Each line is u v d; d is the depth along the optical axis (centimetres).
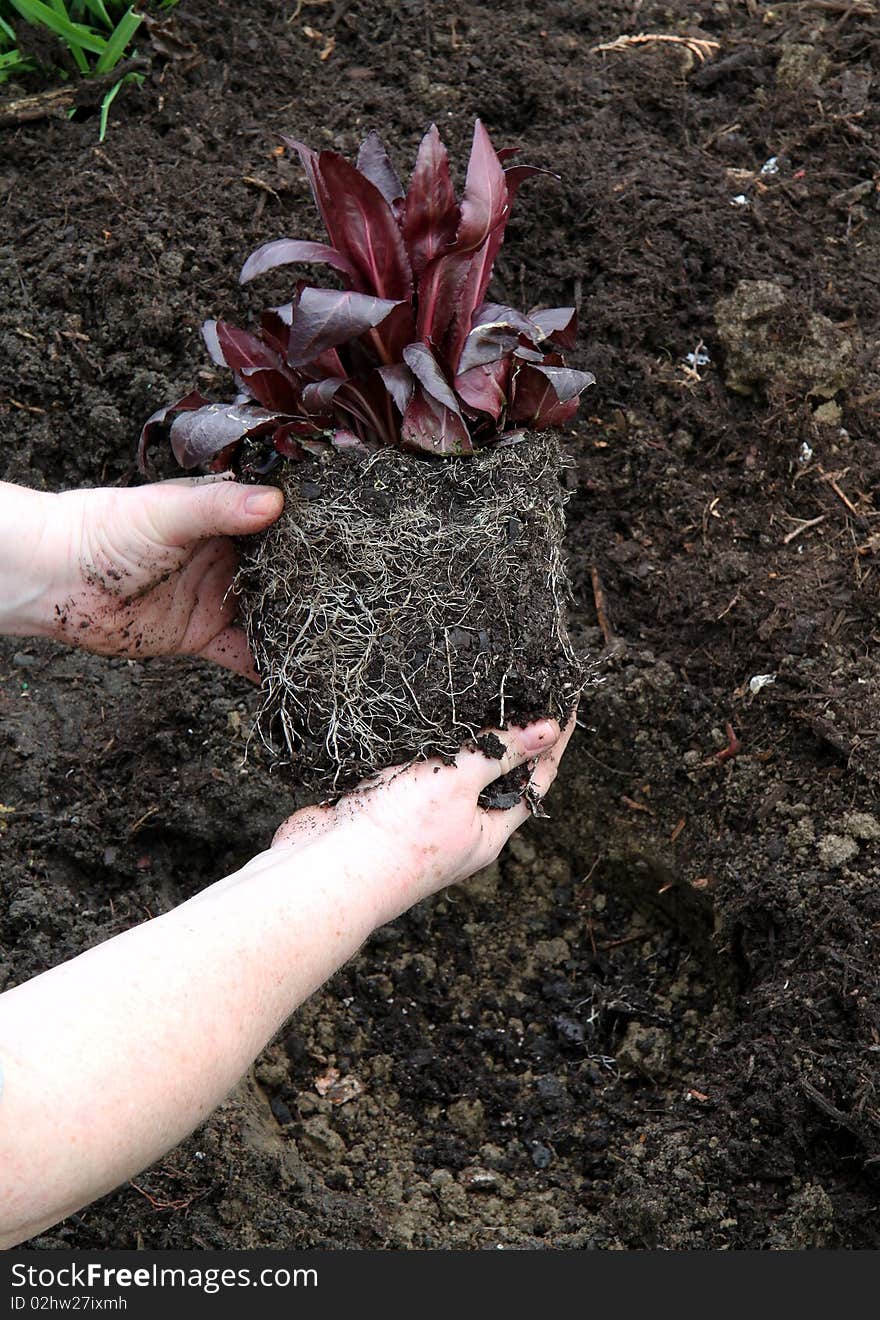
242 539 102
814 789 115
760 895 112
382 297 100
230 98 138
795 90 138
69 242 131
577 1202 109
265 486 99
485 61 139
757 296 126
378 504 99
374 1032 116
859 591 120
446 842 97
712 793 118
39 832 117
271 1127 111
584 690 120
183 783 119
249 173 133
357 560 99
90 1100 84
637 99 138
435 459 100
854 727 115
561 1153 112
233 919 90
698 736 119
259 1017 89
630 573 123
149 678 122
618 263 129
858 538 122
